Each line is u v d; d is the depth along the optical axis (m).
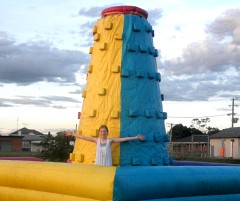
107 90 7.80
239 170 6.97
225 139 52.53
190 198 6.16
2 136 60.78
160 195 5.76
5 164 6.84
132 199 5.44
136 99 7.75
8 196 6.61
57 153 21.81
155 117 7.92
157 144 7.81
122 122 7.57
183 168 6.23
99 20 8.46
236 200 6.85
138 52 8.07
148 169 5.80
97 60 8.14
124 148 7.38
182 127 74.44
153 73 8.11
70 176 5.80
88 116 7.91
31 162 6.67
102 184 5.41
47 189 6.09
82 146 7.84
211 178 6.38
